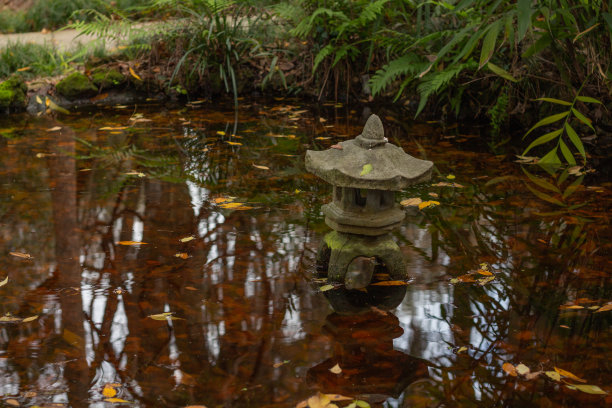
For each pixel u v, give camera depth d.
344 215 2.92
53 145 5.25
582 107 5.43
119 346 2.46
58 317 2.66
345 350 2.46
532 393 2.20
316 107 6.80
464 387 2.24
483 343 2.52
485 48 3.99
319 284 2.99
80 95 6.76
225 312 2.72
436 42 6.37
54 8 10.15
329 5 7.00
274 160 4.92
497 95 6.15
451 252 3.34
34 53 7.36
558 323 2.66
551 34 4.34
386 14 7.13
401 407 2.12
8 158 4.86
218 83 7.17
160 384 2.23
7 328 2.57
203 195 4.14
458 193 4.24
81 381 2.23
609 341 2.52
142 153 5.07
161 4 7.71
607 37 4.57
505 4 5.39
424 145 5.39
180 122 6.10
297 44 7.58
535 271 3.12
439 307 2.79
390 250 2.99
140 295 2.85
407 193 4.24
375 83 6.04
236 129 5.85
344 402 2.13
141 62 7.20
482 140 5.55
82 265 3.13
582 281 3.02
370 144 2.84
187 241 3.42
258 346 2.47
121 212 3.83
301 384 2.24
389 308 2.79
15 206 3.88
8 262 3.15
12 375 2.27
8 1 10.81
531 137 5.61
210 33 6.91
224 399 2.15
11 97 6.34
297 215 3.81
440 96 6.45
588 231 3.59
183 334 2.55
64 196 4.07
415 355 2.43
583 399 2.16
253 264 3.17
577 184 4.40
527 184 4.41
